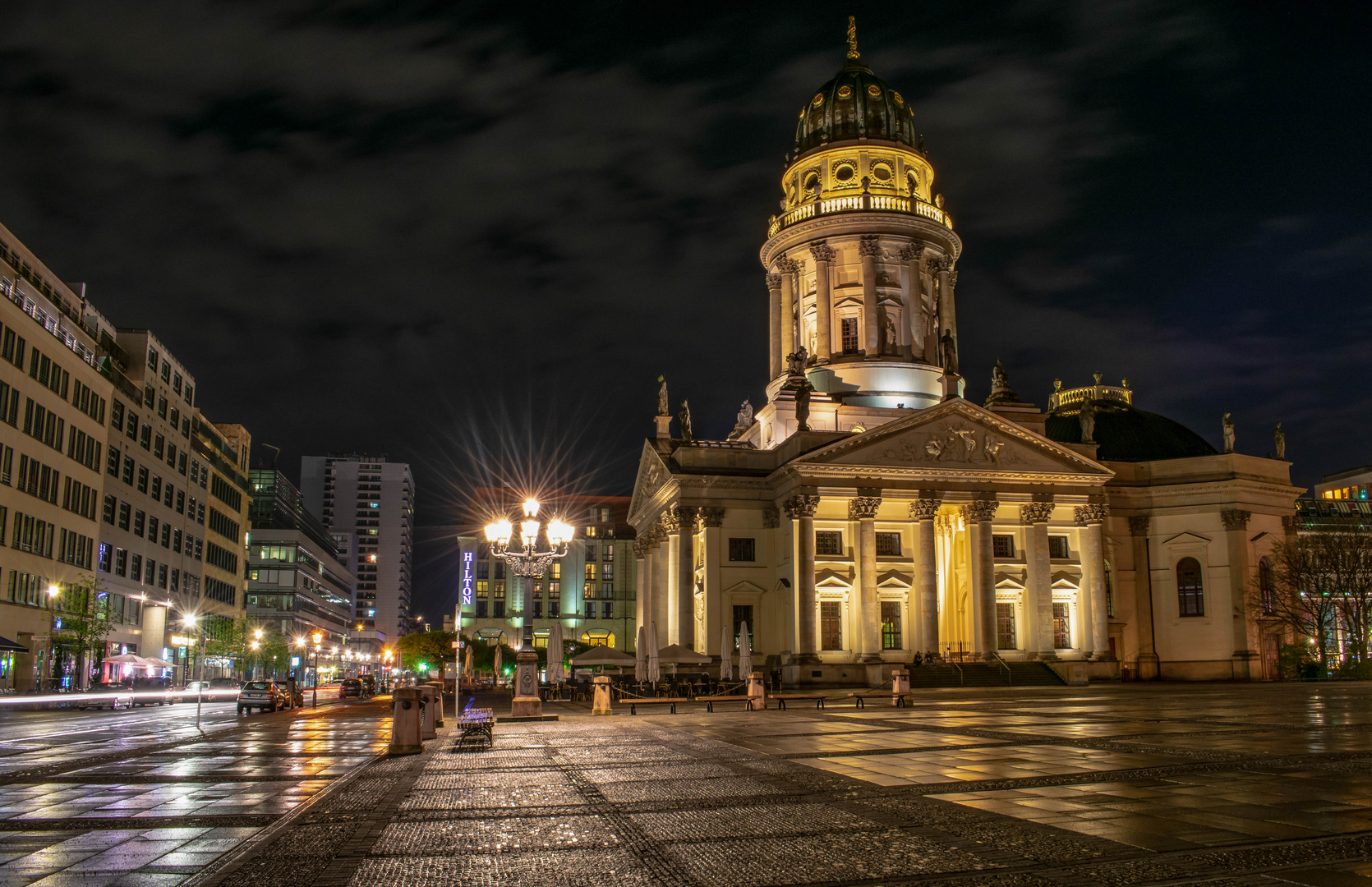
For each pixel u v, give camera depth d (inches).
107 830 525.7
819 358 3385.8
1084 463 3016.7
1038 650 2896.2
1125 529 3304.6
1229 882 387.5
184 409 4510.3
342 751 976.3
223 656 4842.5
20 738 1206.9
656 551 3420.3
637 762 823.1
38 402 3051.2
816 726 1235.2
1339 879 389.7
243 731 1354.6
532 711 1480.1
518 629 6771.7
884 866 422.6
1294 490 3277.6
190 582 4566.9
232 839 498.6
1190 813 527.8
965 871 413.4
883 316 3398.1
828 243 3435.0
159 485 4170.8
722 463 3075.8
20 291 3009.4
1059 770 705.6
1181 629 3208.7
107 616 3262.8
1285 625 3147.1
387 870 428.5
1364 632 3026.6
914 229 3435.0
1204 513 3225.9
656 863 435.5
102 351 3661.4
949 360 3250.5
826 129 3622.0
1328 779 641.6
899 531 2955.2
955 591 3058.6
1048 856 434.9
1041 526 2970.0
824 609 2876.5
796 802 589.0
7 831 522.3
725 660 2490.2
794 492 2842.0
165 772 786.2
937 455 2908.5
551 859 446.6
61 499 3201.3
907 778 685.9
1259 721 1169.4
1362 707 1450.5
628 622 7396.7
